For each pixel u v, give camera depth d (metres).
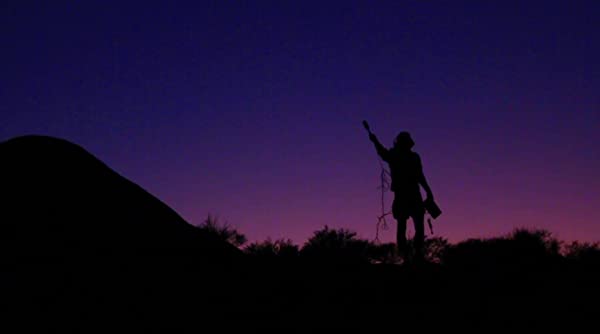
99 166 15.99
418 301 12.19
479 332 10.89
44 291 10.88
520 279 13.27
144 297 11.41
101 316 10.54
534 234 15.72
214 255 14.05
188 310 11.23
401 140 14.01
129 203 14.87
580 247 15.59
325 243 15.52
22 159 15.08
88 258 12.31
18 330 9.79
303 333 10.74
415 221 13.77
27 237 12.53
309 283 13.05
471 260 14.62
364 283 13.08
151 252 13.22
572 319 11.35
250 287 12.59
